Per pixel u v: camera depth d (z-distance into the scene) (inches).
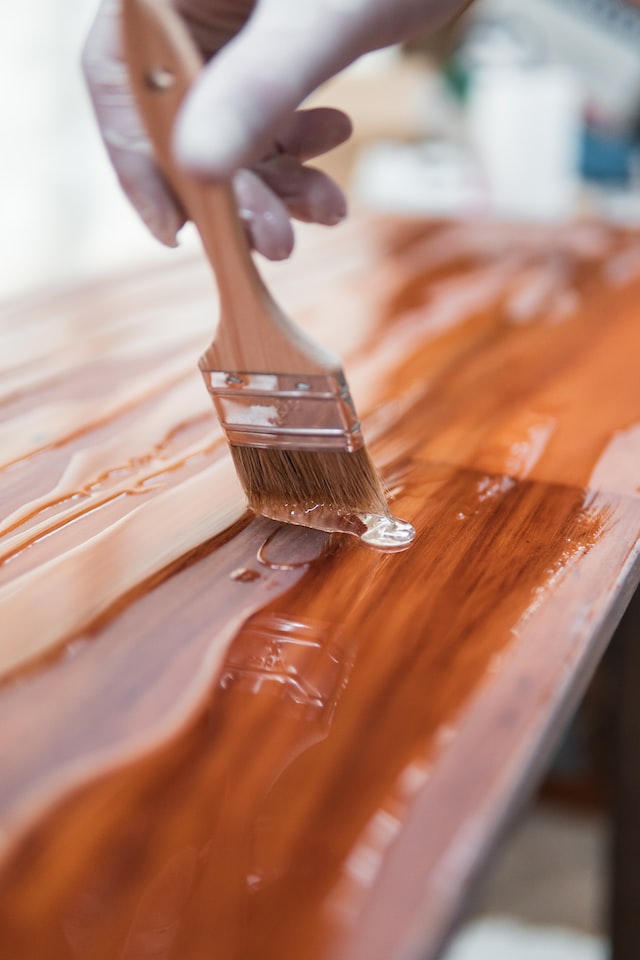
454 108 85.4
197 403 30.1
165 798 13.8
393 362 33.4
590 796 55.3
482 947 48.1
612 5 76.1
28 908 12.1
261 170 23.5
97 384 32.0
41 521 22.4
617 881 39.3
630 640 35.8
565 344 34.8
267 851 12.7
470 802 13.4
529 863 54.0
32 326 38.8
